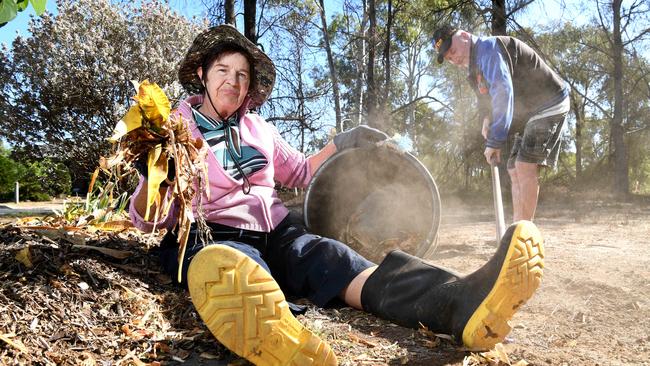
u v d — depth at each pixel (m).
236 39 2.84
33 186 28.48
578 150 33.19
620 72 23.09
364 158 3.41
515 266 2.01
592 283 3.45
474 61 4.32
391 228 3.52
